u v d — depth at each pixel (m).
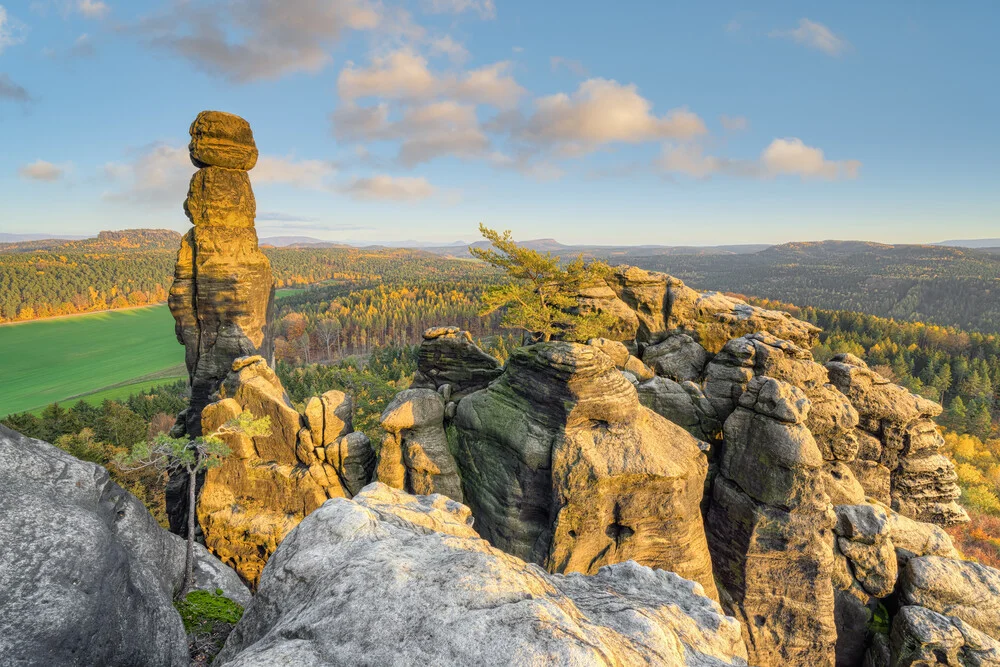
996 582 23.23
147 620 11.02
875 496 31.88
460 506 14.27
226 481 28.80
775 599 24.64
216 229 39.28
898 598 24.62
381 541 9.84
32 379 180.25
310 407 29.33
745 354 30.16
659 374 37.38
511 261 37.31
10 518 9.16
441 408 29.59
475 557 8.78
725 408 29.59
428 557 9.38
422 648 6.89
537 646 6.65
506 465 25.69
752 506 25.05
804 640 24.17
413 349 171.62
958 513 31.42
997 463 95.12
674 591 11.75
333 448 28.62
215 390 39.47
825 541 24.20
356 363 198.88
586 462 23.06
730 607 25.22
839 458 28.45
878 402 31.89
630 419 24.69
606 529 23.62
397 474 28.03
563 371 24.31
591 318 37.81
